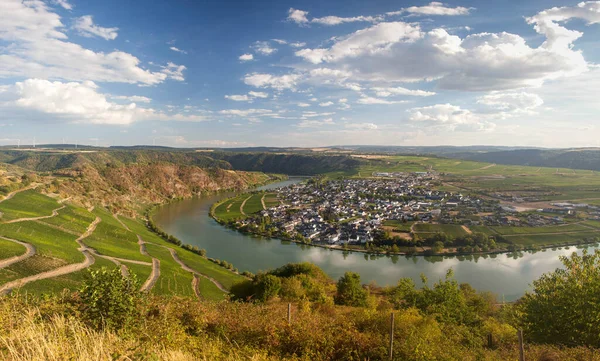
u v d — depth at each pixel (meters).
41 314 10.00
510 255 84.38
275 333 13.07
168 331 10.71
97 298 10.63
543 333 16.05
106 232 87.81
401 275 70.69
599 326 14.50
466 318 26.44
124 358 7.17
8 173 125.00
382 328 15.20
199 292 56.75
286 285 35.16
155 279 60.09
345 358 12.43
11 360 6.15
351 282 36.34
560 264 76.12
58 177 135.25
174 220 129.62
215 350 10.45
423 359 12.20
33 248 61.06
